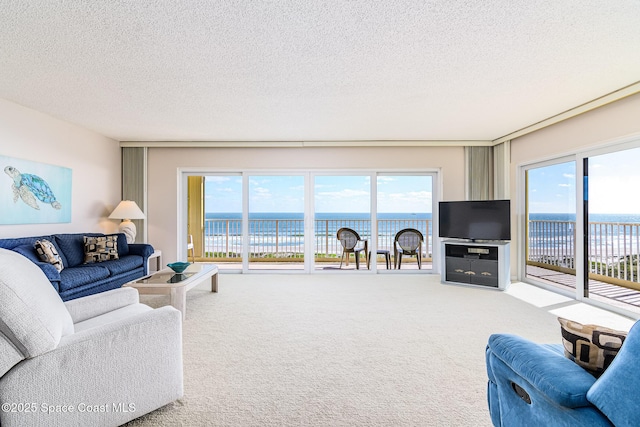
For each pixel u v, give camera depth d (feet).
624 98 10.39
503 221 14.33
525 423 3.88
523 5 5.94
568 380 3.19
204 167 17.52
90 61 8.16
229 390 6.07
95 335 4.64
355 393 5.96
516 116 12.84
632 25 6.58
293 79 9.28
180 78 9.20
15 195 11.29
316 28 6.70
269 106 11.61
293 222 17.99
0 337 4.05
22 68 8.55
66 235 12.66
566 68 8.60
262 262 18.33
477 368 6.89
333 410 5.46
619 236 11.84
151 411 5.22
